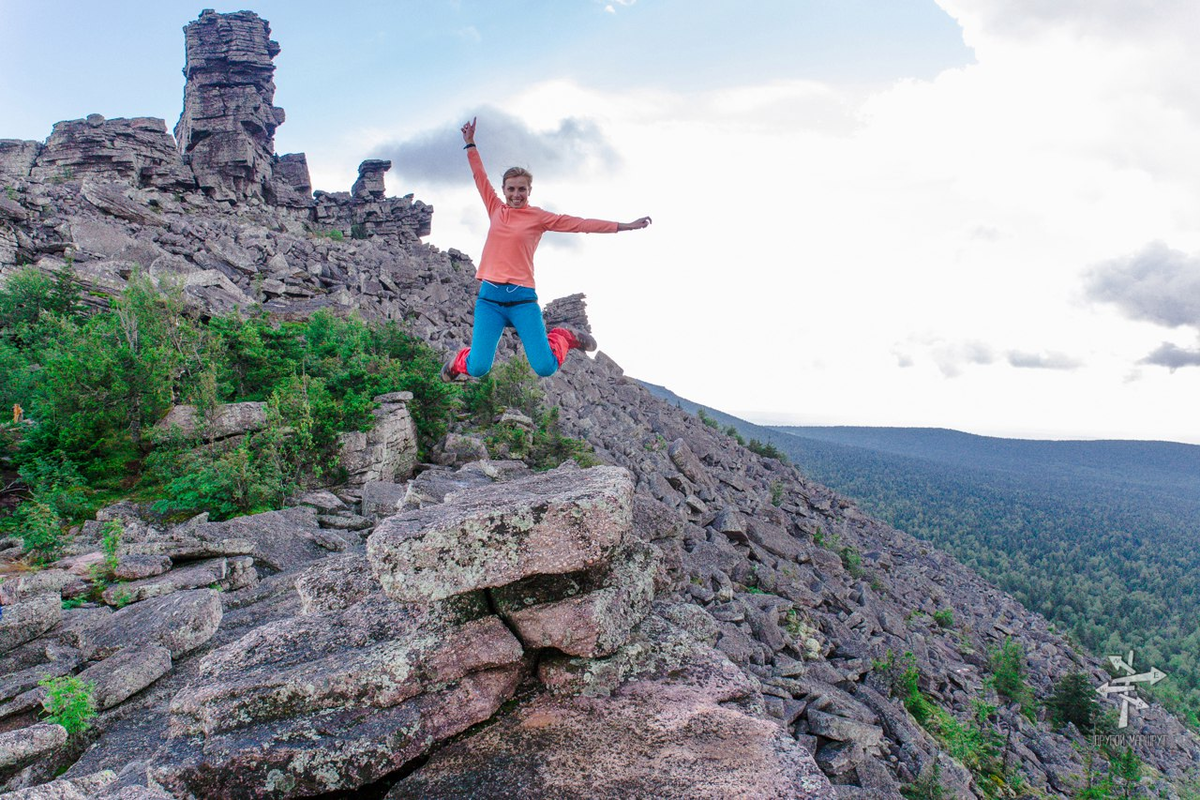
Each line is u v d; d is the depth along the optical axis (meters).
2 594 11.96
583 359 70.00
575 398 53.50
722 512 36.31
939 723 25.98
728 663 6.37
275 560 15.74
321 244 66.88
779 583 31.44
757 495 52.94
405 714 5.32
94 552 15.41
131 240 46.31
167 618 10.41
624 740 5.24
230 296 43.69
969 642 45.56
